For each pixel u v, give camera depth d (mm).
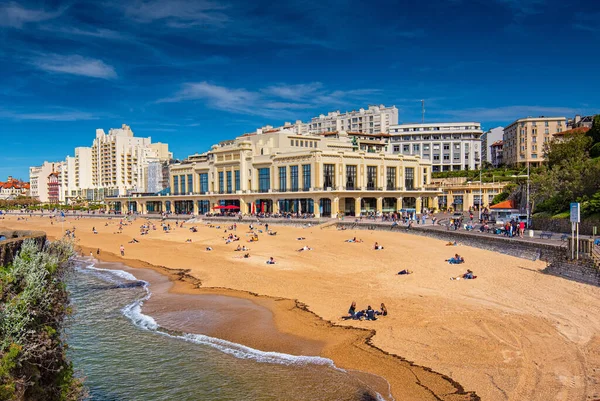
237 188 119125
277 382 21641
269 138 120125
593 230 45594
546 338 23844
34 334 14555
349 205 105625
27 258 16812
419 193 118125
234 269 47594
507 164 155500
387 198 112562
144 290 41375
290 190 105688
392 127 182750
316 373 22375
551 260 40062
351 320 29172
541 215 64312
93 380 22469
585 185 58688
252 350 25594
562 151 84000
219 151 124062
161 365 24062
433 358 22797
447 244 56375
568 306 28438
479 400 18703
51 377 15781
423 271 41438
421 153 176500
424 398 19391
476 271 40156
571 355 21703
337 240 65438
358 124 191375
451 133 175500
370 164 108938
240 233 80250
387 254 51625
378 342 25359
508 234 52781
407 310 30141
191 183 136125
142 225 105062
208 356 25031
